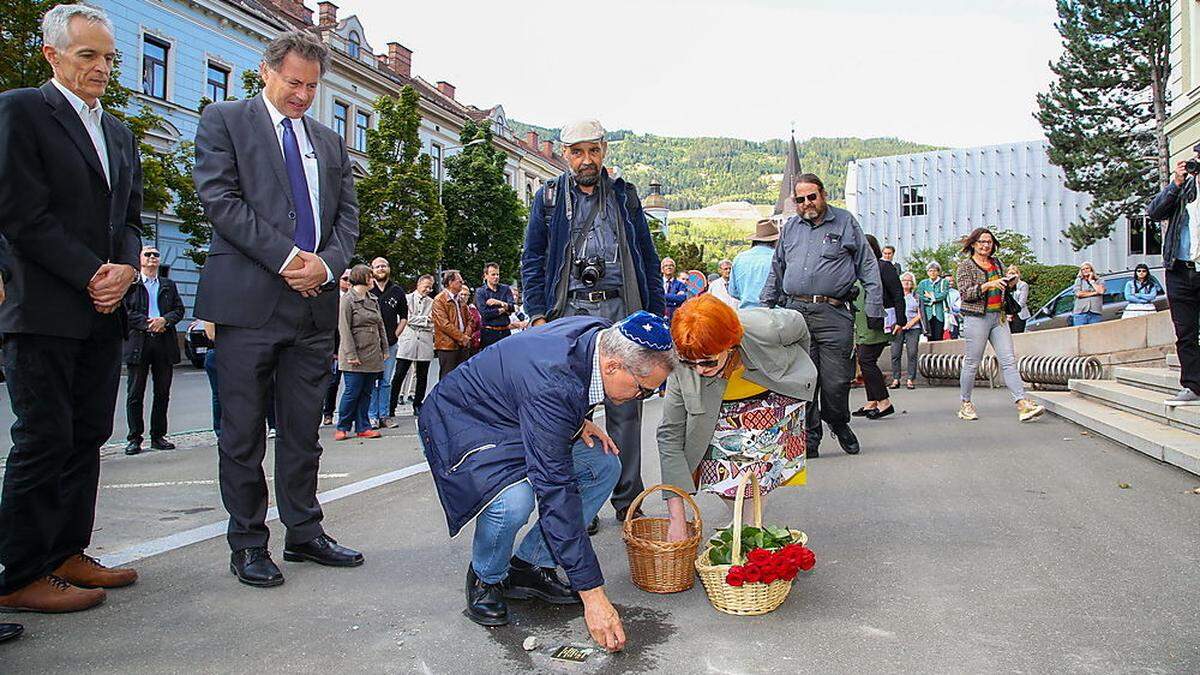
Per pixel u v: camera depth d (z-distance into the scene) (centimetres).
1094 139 3716
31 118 319
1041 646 292
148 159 1889
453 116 4294
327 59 392
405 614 333
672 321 353
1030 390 1176
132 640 305
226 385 370
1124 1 3566
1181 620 312
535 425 297
